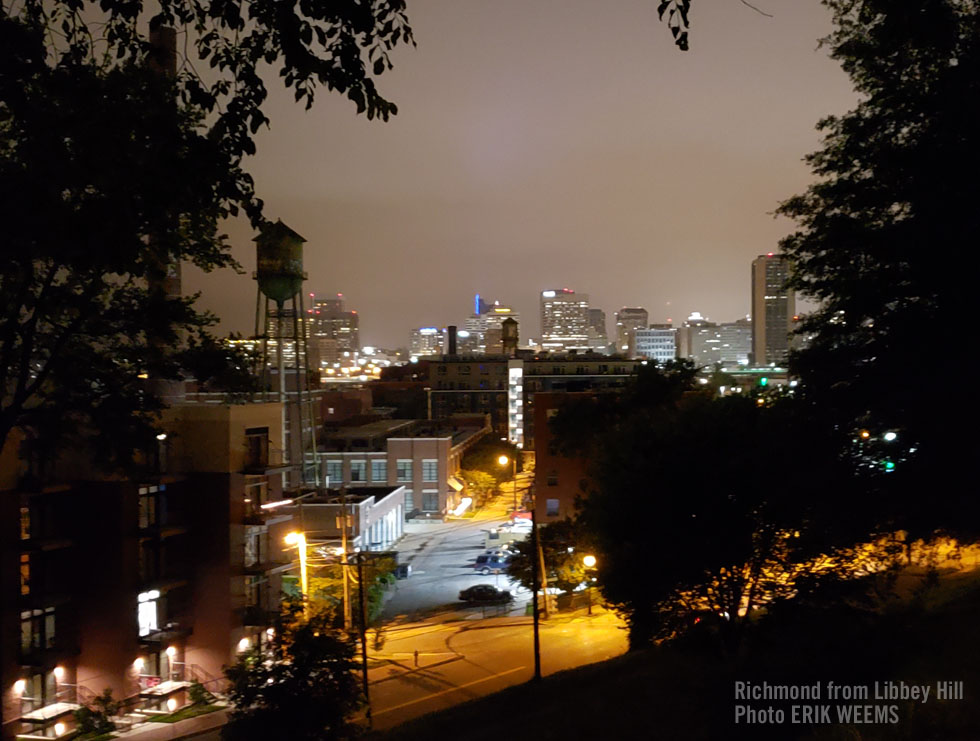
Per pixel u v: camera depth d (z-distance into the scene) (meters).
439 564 67.69
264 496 40.34
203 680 36.38
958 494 17.53
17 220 12.54
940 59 17.89
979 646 13.98
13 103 11.62
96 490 33.09
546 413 64.31
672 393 52.16
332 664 21.94
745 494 20.31
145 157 12.67
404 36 9.63
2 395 17.06
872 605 19.77
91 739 29.44
